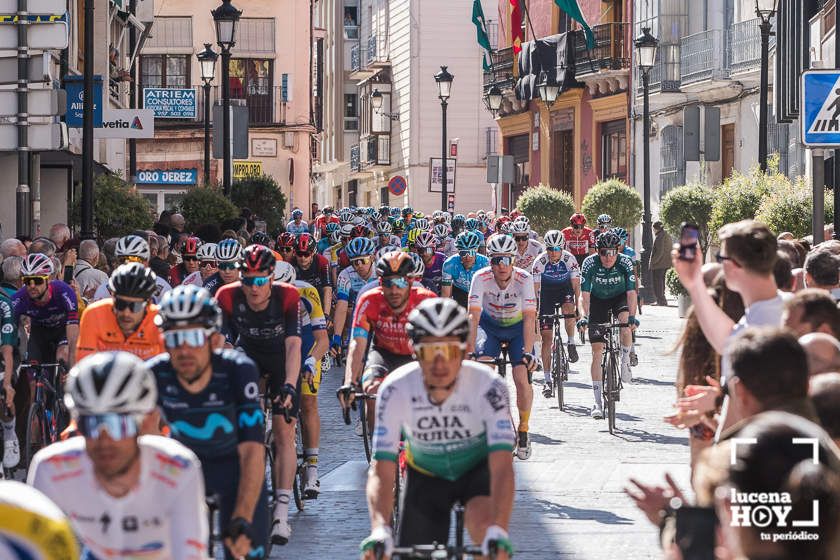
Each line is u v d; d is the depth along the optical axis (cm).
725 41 8369
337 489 2634
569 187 11238
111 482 1088
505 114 12375
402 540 1488
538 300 4425
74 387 1012
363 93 16612
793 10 5909
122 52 7719
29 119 3928
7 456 2647
